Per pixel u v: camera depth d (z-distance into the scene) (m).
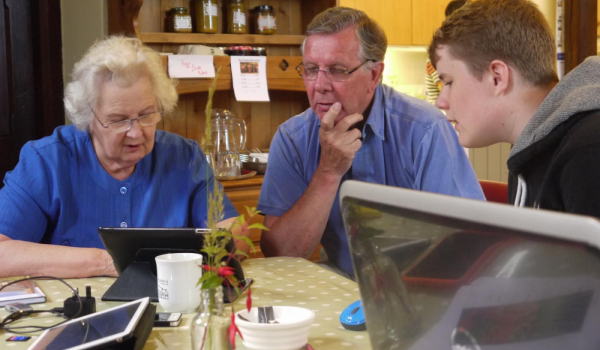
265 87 2.98
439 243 0.64
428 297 0.67
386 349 0.78
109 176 1.77
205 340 0.91
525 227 0.54
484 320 0.61
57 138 1.79
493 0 1.24
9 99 3.02
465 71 1.25
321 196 1.90
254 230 2.72
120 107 1.64
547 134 1.07
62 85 3.13
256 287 1.41
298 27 3.31
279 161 2.06
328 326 1.13
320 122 1.99
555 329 0.54
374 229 0.73
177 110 3.03
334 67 1.84
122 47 1.69
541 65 1.19
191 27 2.92
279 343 0.96
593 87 1.04
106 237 1.34
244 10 3.04
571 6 3.12
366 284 0.78
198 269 1.24
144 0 2.88
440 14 3.71
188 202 1.87
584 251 0.50
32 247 1.55
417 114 1.96
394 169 1.97
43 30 3.05
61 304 1.29
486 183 2.06
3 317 1.21
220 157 2.84
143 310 1.06
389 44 3.57
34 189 1.72
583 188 0.96
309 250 1.93
